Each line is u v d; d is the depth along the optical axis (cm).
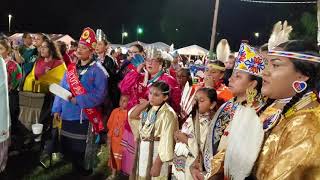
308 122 124
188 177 290
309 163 119
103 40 557
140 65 439
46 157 526
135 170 356
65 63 540
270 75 141
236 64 225
